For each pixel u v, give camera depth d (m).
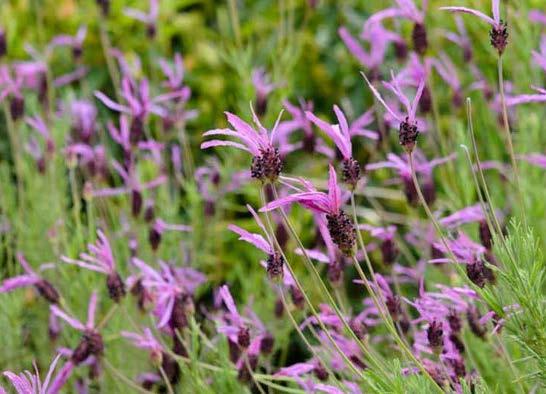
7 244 1.81
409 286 1.85
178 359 1.53
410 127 1.37
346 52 2.31
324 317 1.52
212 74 2.33
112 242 1.78
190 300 1.56
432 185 1.67
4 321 1.75
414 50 1.65
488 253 1.50
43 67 1.90
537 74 1.82
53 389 1.55
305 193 1.34
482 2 1.92
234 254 2.03
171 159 2.15
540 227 1.72
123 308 1.56
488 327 1.49
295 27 2.37
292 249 1.86
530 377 1.38
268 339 1.57
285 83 1.91
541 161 1.63
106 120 2.26
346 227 1.34
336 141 1.36
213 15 2.47
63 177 1.90
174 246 1.84
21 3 2.45
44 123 1.94
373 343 1.67
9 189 1.91
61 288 1.77
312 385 1.49
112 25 2.40
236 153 1.95
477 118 1.96
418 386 1.38
